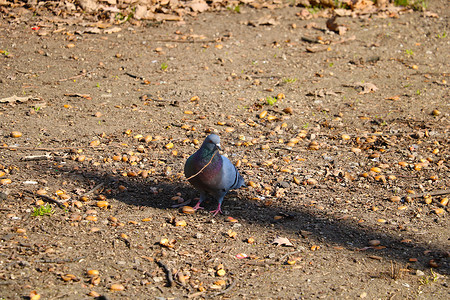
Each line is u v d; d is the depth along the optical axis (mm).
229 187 8625
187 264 7312
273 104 13852
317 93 14625
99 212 8555
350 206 9188
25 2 18891
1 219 7953
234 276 7094
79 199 8883
